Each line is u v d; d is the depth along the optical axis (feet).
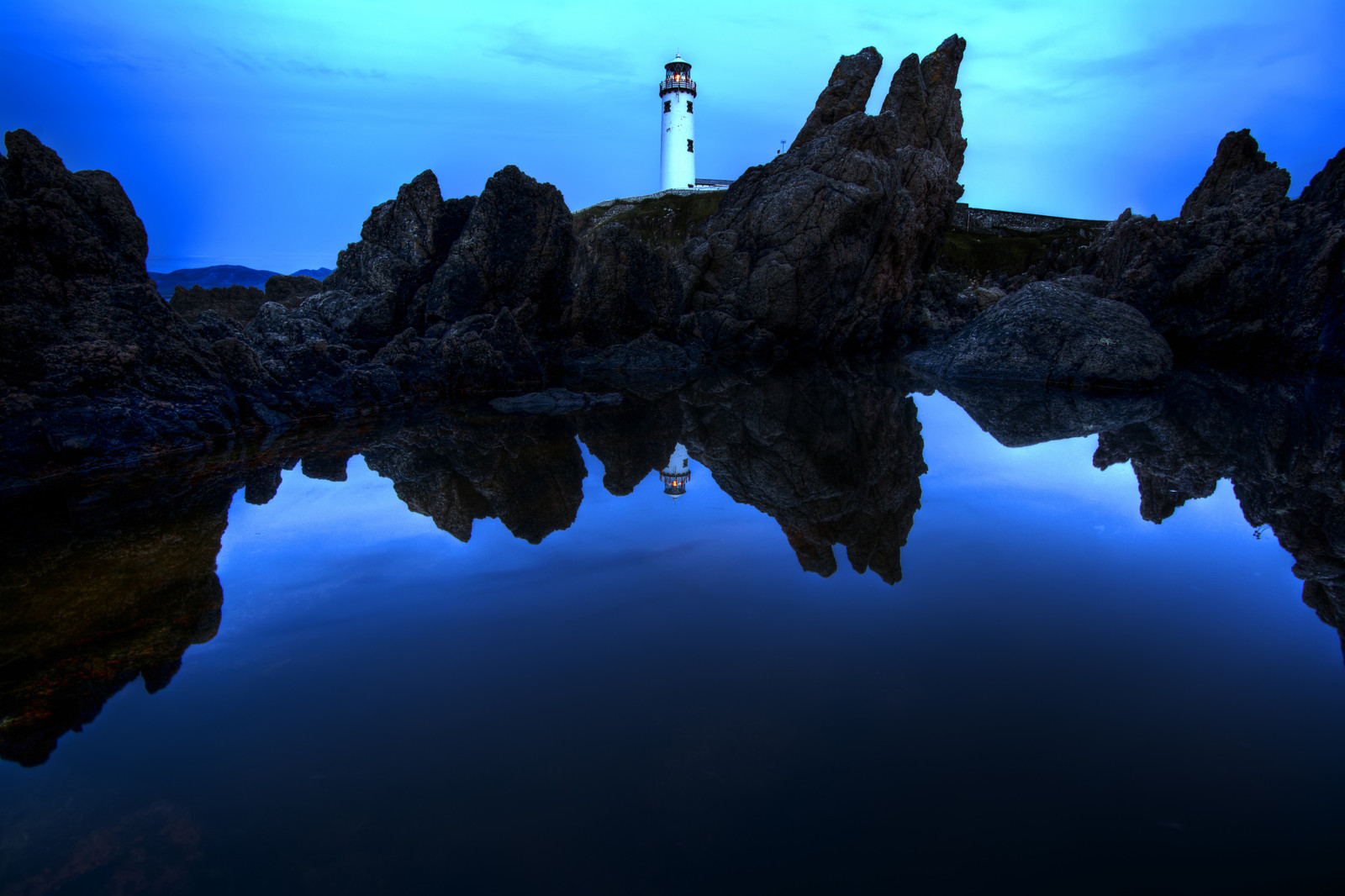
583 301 89.45
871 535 22.54
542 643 14.89
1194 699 12.25
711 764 10.47
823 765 10.37
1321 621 15.64
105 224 45.55
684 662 13.83
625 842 8.96
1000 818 9.23
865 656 13.92
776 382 72.43
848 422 47.65
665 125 267.80
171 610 17.40
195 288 87.76
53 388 36.42
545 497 28.48
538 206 82.07
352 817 9.66
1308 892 8.06
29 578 19.94
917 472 32.22
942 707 11.98
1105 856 8.59
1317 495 27.30
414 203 78.07
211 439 42.16
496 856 8.82
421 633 15.62
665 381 75.61
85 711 12.75
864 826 9.11
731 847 8.80
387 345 64.13
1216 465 33.17
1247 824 9.13
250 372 48.57
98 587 19.21
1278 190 86.12
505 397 63.52
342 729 11.82
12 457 32.19
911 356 91.91
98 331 40.19
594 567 19.79
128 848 9.28
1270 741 11.00
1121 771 10.21
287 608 17.34
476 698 12.67
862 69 120.67
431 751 11.07
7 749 11.61
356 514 26.30
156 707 12.77
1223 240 85.20
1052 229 209.56
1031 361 69.05
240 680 13.66
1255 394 57.72
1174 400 55.72
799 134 125.70
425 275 77.97
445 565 20.29
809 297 101.96
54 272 40.65
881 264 107.34
